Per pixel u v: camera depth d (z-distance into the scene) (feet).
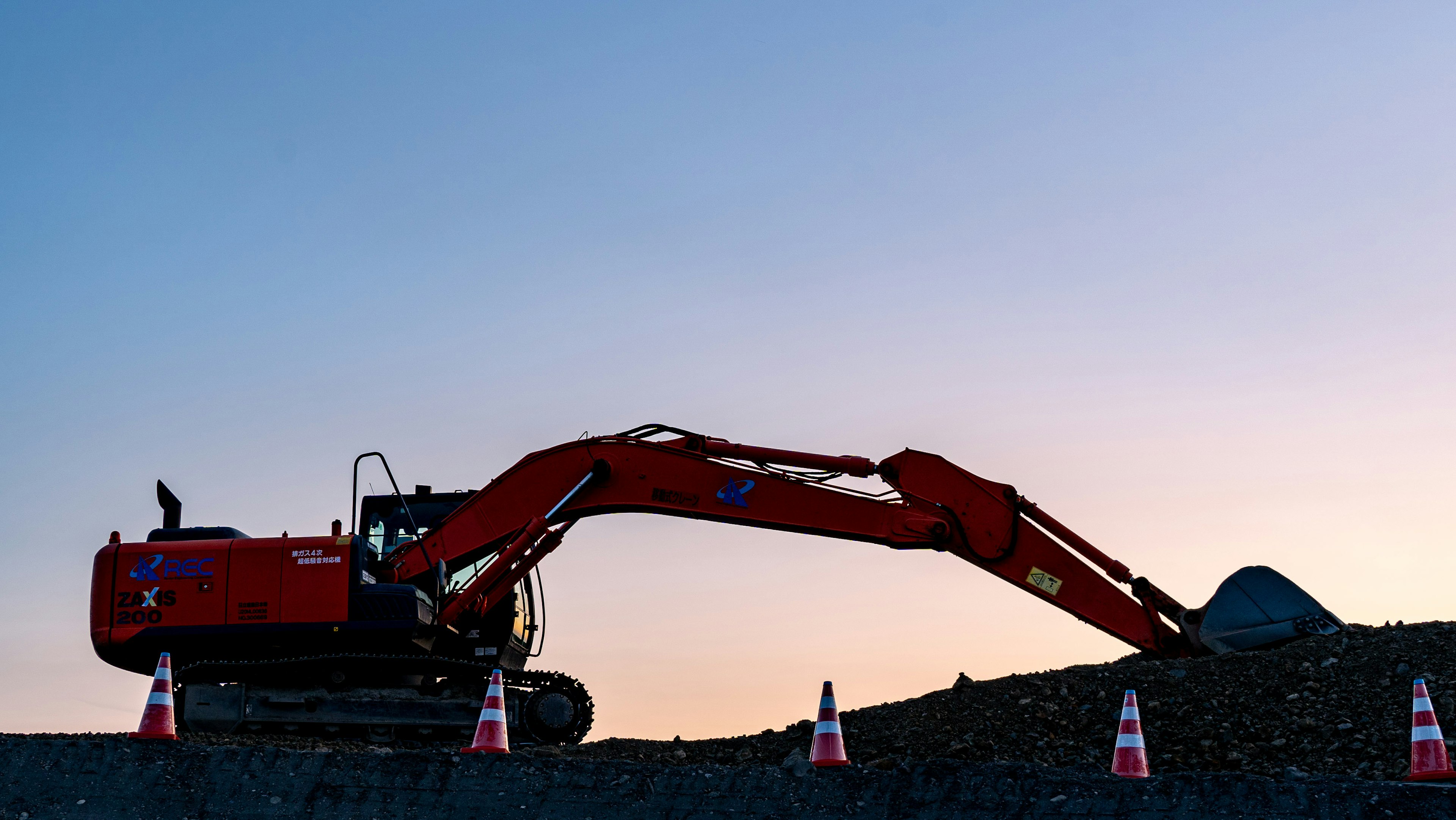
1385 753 37.63
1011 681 45.55
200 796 32.30
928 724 43.83
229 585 48.78
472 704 50.26
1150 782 30.68
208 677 49.55
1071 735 41.98
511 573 52.44
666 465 53.78
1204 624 47.75
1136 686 43.80
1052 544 50.90
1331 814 28.99
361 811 31.68
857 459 52.60
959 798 31.17
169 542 50.44
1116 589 50.21
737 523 53.16
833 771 32.68
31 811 31.73
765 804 31.65
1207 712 41.86
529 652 57.47
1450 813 28.60
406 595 48.96
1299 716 40.65
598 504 53.88
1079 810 30.22
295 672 49.85
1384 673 41.60
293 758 33.32
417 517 57.82
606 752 43.78
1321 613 46.52
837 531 52.26
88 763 33.32
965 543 51.34
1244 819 29.25
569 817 31.37
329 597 48.57
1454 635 42.83
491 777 32.65
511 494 54.60
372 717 49.73
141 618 48.60
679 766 33.09
